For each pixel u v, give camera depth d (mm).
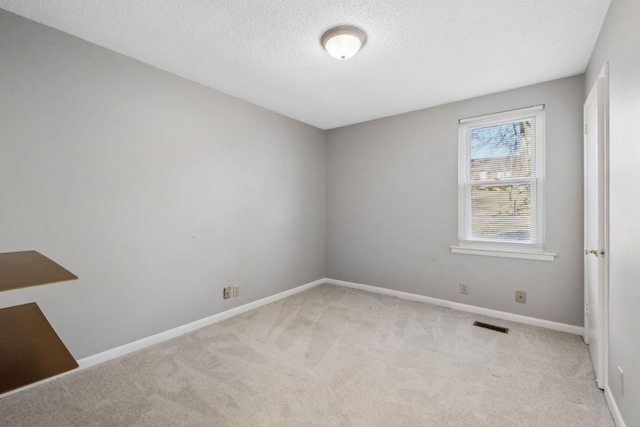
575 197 2617
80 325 2080
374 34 1978
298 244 3951
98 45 2146
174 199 2615
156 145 2488
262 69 2500
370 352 2307
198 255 2801
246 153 3244
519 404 1693
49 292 1950
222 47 2162
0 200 1771
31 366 862
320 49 2184
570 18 1811
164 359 2209
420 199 3504
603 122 1772
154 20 1851
